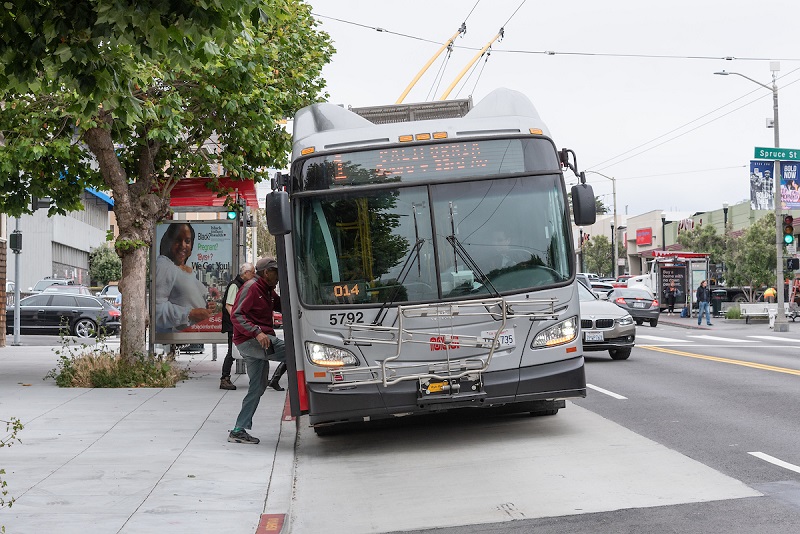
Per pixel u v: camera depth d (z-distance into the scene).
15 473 9.27
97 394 15.74
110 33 7.30
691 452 9.77
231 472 9.57
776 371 17.86
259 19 8.20
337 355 10.59
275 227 10.46
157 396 15.55
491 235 10.83
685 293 50.25
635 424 11.83
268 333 11.48
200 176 19.77
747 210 78.12
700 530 6.70
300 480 9.54
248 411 11.43
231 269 19.44
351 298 10.65
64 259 68.81
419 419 13.21
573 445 10.52
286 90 19.17
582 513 7.41
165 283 19.34
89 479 9.02
